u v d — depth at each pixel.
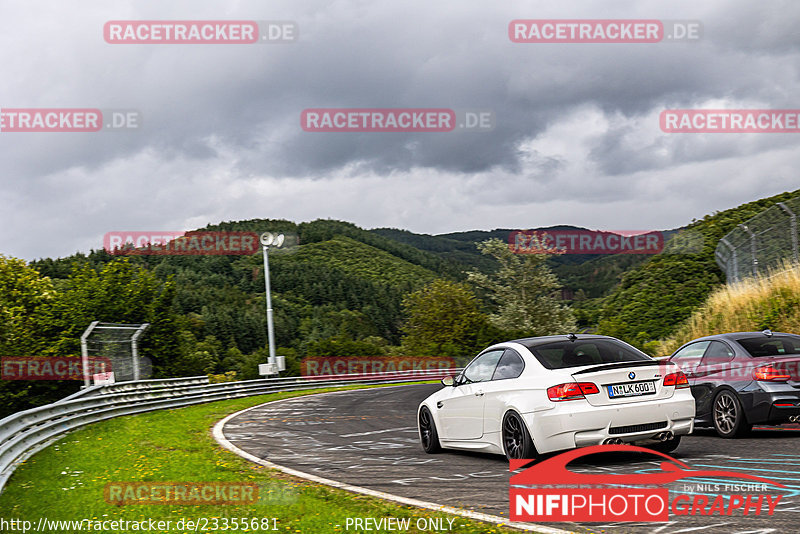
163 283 36.81
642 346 26.50
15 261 42.69
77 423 14.27
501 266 59.62
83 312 34.66
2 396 27.78
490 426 8.16
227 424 15.14
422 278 185.50
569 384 7.23
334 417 15.88
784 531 4.55
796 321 16.84
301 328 123.75
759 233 20.00
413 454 9.45
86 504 6.29
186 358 36.47
